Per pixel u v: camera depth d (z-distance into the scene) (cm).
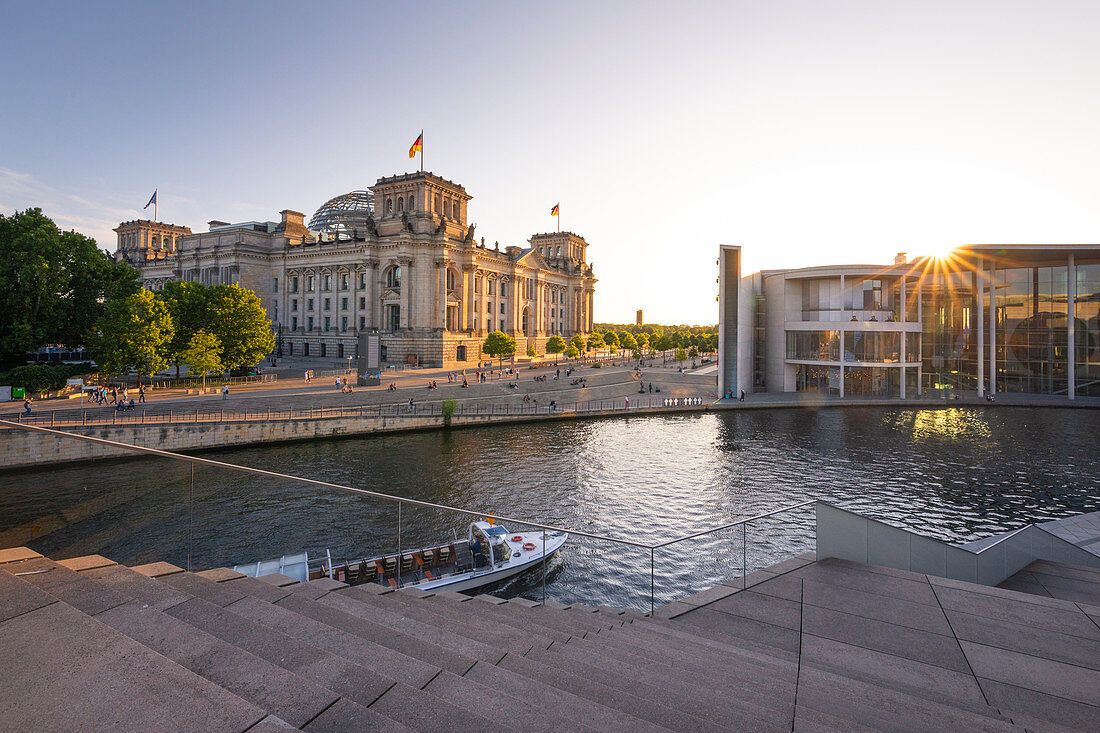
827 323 9162
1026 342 9225
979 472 4741
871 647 1120
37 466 1375
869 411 8069
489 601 1301
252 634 655
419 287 12769
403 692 541
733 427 6962
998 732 724
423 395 7738
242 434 5550
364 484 4491
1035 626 1197
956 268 9381
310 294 14375
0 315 7025
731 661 956
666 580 2694
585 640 1041
